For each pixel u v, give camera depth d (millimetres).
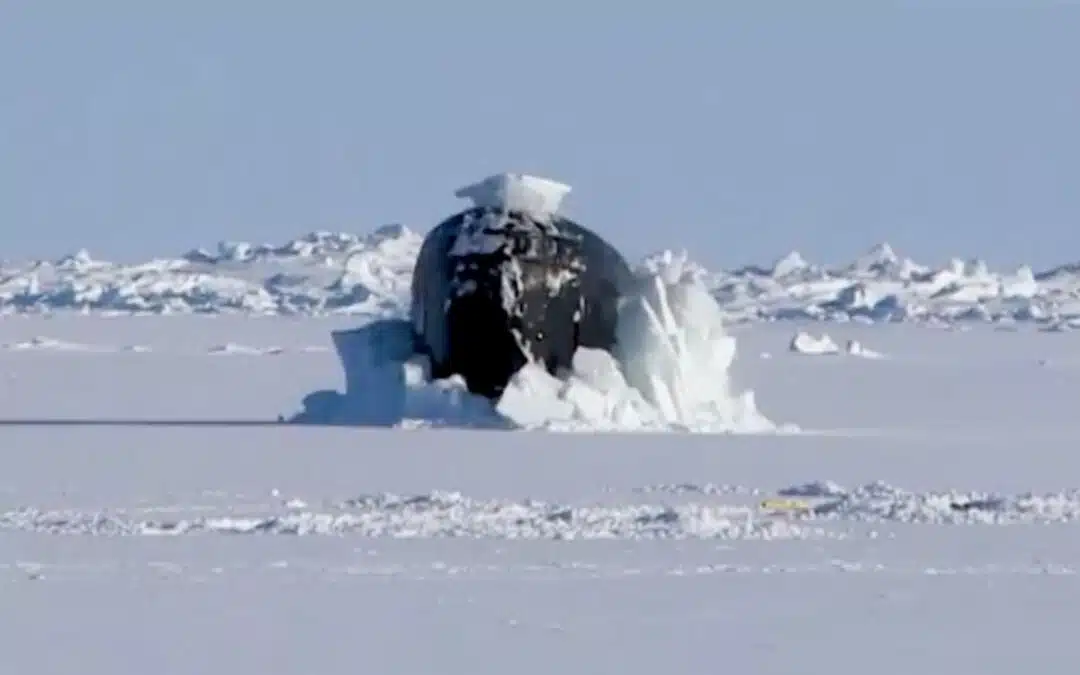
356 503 142500
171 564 112250
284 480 161375
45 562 112875
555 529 128250
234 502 144000
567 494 151500
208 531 126625
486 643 89500
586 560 115250
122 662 84562
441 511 136750
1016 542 124750
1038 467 181125
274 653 86688
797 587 106000
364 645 88688
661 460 183750
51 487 155625
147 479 162125
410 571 110312
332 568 111188
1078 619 96938
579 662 85438
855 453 194875
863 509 139875
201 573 109000
